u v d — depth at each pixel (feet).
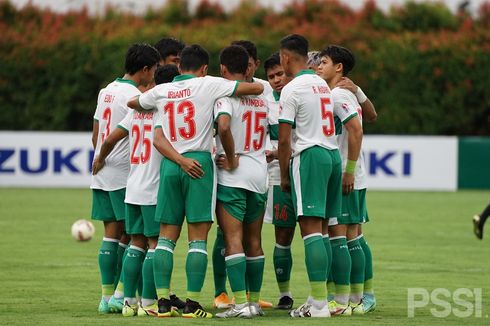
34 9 341.62
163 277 103.81
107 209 112.68
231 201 104.94
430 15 340.39
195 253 103.55
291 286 134.31
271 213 119.14
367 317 104.99
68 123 327.88
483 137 319.88
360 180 111.14
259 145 107.04
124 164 112.06
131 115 109.09
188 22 351.87
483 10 345.10
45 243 177.27
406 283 134.92
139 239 108.06
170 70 111.45
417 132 323.98
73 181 291.58
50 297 120.88
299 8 345.31
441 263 156.25
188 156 103.45
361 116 111.24
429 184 294.46
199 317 103.19
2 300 118.32
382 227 207.72
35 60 323.16
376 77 322.14
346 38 325.83
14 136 290.76
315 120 104.32
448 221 220.02
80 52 323.16
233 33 329.11
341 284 108.06
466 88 323.57
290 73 106.63
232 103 105.40
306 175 103.50
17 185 292.20
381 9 343.26
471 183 301.84
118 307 109.29
